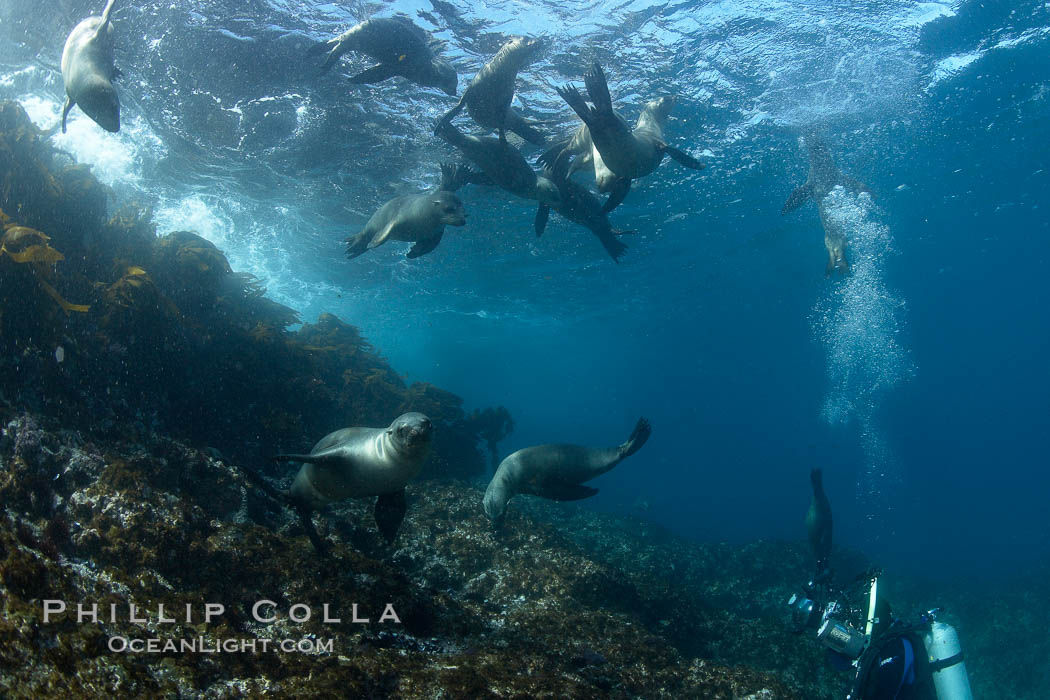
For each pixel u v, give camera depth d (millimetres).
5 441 4602
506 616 5797
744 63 11078
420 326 40625
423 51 7535
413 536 7336
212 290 8609
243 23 8969
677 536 18781
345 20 8781
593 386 106875
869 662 4562
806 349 60500
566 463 7469
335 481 4195
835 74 11898
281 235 19234
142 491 4699
